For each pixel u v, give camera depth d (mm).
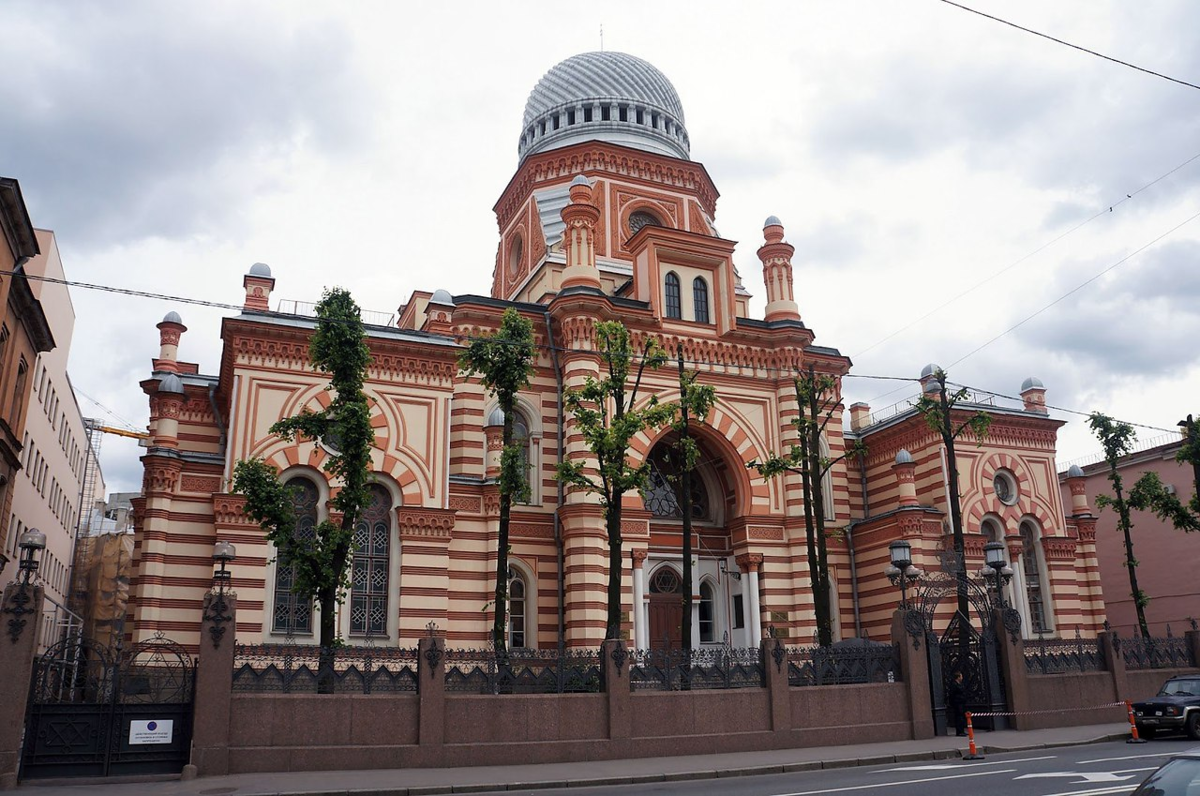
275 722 19766
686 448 28312
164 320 38781
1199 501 37406
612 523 26172
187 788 17219
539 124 49219
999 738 24828
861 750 22875
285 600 29578
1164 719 24078
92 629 61500
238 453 29906
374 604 30500
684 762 21047
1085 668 29672
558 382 36344
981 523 42438
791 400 38969
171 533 29219
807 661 25031
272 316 31672
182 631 28641
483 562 33031
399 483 31375
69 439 54625
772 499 38000
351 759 19906
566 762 21281
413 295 43188
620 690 22297
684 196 46438
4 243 25906
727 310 39062
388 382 32281
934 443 42500
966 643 27672
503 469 25297
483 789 17781
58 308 45469
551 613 33875
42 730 18359
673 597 37656
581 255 36688
